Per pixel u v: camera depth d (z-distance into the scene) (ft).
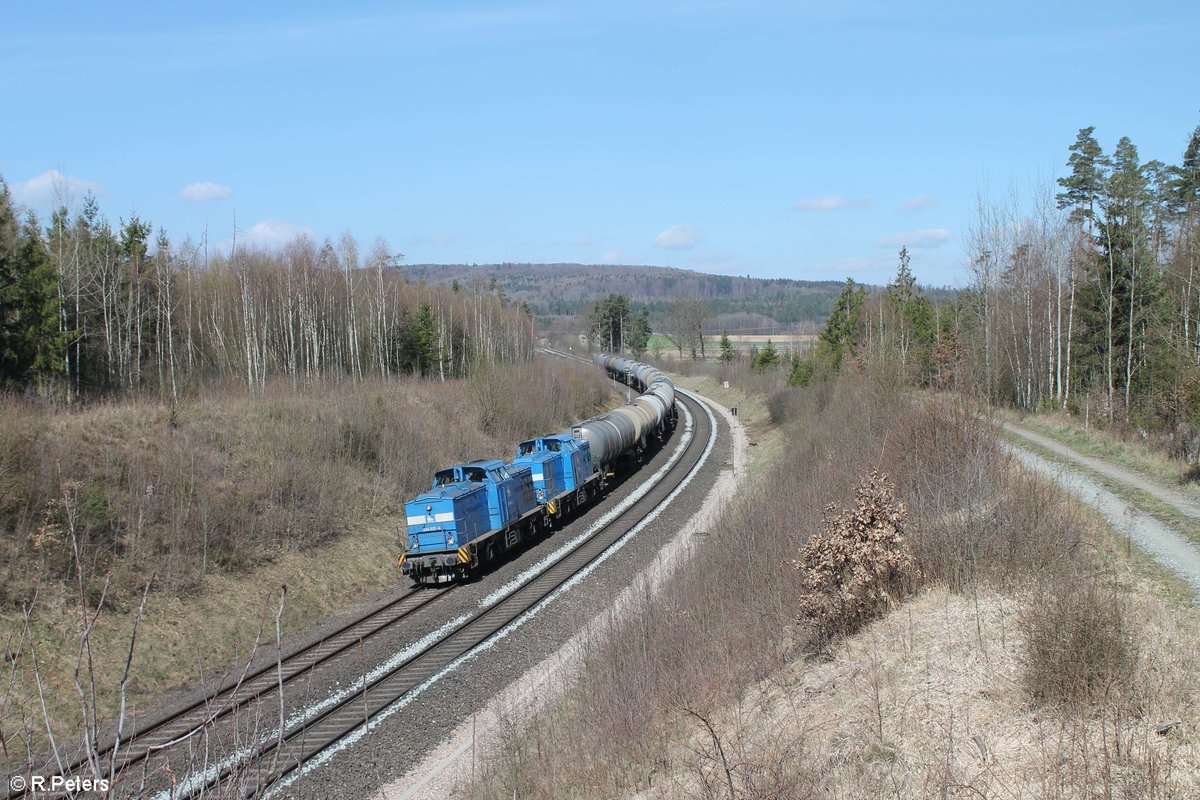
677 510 111.04
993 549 48.21
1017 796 28.60
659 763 40.27
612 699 46.16
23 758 41.88
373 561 85.56
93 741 14.89
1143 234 139.85
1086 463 87.76
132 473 75.00
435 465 114.73
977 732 33.27
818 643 47.67
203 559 70.28
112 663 55.77
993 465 55.31
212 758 42.93
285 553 79.20
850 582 47.29
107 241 145.79
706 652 51.37
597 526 103.81
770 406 194.80
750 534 67.31
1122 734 30.14
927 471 55.98
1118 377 134.21
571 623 67.41
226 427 93.45
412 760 45.91
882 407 94.99
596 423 128.26
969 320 182.29
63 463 69.21
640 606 58.75
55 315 115.96
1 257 105.91
